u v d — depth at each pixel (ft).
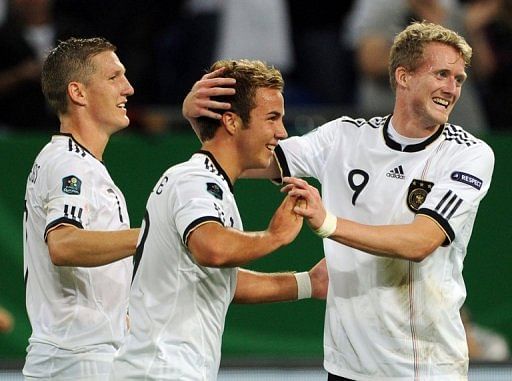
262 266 100.27
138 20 122.01
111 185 61.05
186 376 51.88
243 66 53.72
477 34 122.62
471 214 58.54
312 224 53.42
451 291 59.21
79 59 61.57
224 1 126.11
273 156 62.13
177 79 126.11
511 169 102.27
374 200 59.16
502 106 121.60
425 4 117.19
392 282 58.80
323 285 61.21
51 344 59.62
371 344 59.31
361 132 61.05
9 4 116.47
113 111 61.98
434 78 57.52
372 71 118.01
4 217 99.86
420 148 58.95
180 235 51.44
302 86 129.70
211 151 53.72
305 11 138.72
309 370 101.50
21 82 114.62
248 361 101.45
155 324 52.44
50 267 60.03
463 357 59.88
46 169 59.72
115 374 53.26
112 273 60.75
